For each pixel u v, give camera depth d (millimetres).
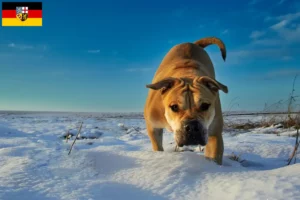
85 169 591
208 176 516
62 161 639
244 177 484
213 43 1233
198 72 909
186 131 708
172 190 461
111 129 1975
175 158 635
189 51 1040
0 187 456
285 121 1771
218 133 812
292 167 538
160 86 802
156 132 938
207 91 775
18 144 1063
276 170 536
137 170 570
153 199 432
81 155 684
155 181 500
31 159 640
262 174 500
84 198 422
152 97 889
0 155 702
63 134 1568
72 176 543
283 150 999
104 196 438
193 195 440
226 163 806
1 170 561
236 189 431
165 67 1023
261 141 1208
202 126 720
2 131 1522
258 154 966
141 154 681
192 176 522
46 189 457
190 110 738
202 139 711
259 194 400
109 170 594
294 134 1414
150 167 583
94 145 1159
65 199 417
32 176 523
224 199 411
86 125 2258
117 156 673
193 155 679
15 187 460
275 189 410
